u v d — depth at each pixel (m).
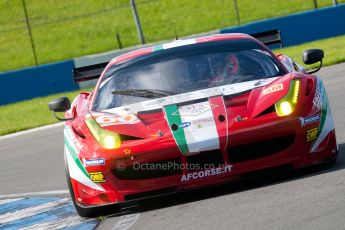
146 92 22.12
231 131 18.95
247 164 19.14
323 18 78.69
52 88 77.31
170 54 23.92
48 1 123.25
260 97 20.19
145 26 112.12
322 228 14.12
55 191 27.17
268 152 19.23
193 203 19.38
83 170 20.05
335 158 20.41
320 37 78.69
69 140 21.09
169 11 115.06
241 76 22.06
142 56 24.41
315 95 20.27
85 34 112.69
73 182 20.48
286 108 19.50
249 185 20.12
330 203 15.96
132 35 110.12
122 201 19.78
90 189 20.09
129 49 82.88
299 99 19.88
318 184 18.30
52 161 34.81
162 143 19.11
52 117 55.41
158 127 19.70
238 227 15.52
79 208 20.75
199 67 22.83
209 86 21.80
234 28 81.00
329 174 19.31
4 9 122.62
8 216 24.38
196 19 110.88
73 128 21.55
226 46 23.83
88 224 20.11
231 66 22.62
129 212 20.45
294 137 19.34
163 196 21.42
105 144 19.75
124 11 117.31
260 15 108.12
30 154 38.78
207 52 23.58
